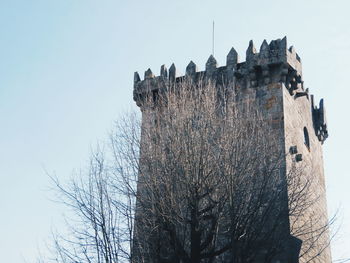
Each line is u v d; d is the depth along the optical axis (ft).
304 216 90.48
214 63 105.81
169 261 66.39
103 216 67.10
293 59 101.81
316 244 94.58
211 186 69.31
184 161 70.44
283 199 74.95
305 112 110.63
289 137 95.71
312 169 104.83
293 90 102.58
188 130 74.13
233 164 70.79
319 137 118.11
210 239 66.54
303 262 86.69
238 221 67.00
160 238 67.46
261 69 99.96
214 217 67.41
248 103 97.55
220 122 76.79
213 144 73.46
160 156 72.18
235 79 101.86
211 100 85.46
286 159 90.22
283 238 72.08
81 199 68.39
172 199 67.87
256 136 79.46
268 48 100.37
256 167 73.61
